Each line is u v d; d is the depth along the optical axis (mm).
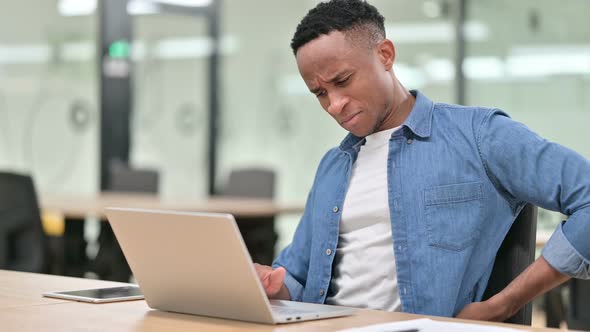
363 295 2094
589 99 6363
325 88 2037
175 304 1769
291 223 7656
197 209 4762
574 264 1853
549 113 6566
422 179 2070
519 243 2043
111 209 1783
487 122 2064
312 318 1686
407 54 7109
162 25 7965
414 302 2012
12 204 4547
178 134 8070
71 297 1961
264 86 7852
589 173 1883
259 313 1628
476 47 6898
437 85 7016
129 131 7875
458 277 2002
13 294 2037
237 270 1601
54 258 5086
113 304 1896
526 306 1974
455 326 1524
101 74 7797
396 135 2129
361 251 2111
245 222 5434
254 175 5922
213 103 8055
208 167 8070
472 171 2051
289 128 7715
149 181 6215
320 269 2166
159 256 1726
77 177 7859
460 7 6914
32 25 7707
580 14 6391
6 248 4531
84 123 7848
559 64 6504
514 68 6727
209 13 8039
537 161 1941
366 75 2020
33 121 7730
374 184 2139
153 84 7965
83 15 7836
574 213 1870
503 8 6762
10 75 7625
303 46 2025
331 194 2205
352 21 2004
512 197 2051
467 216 2031
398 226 2059
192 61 8062
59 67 7797
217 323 1656
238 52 7992
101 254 5266
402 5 7117
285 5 7707
